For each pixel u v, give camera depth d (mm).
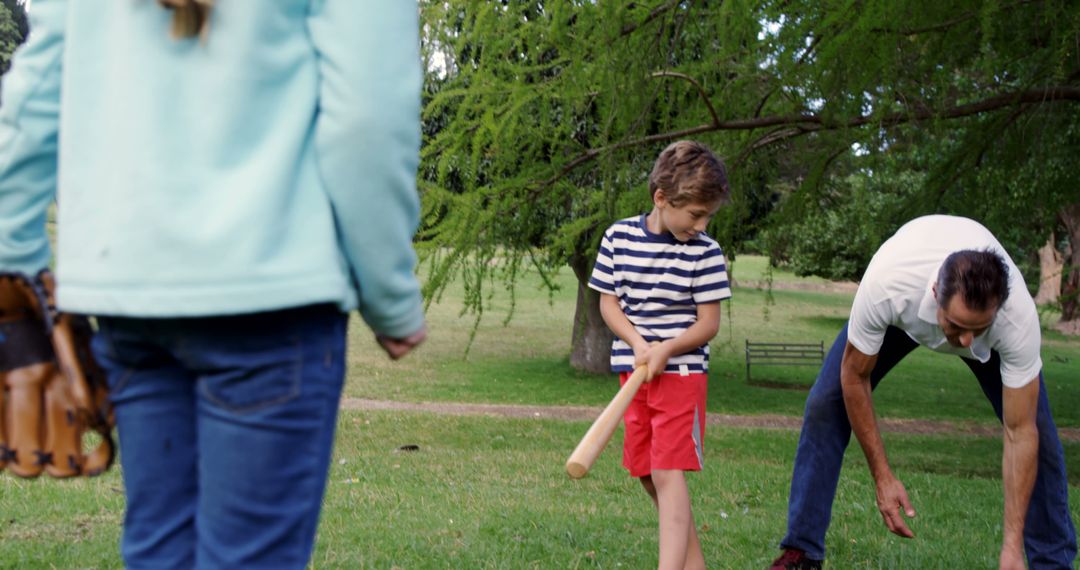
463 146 9141
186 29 1390
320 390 1425
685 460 3332
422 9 9016
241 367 1377
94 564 3564
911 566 4297
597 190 9312
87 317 1590
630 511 5797
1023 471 3406
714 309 3355
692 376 3346
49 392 1632
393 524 4785
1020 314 3322
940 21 7871
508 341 26125
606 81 8547
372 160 1410
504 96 8930
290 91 1429
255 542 1389
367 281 1507
